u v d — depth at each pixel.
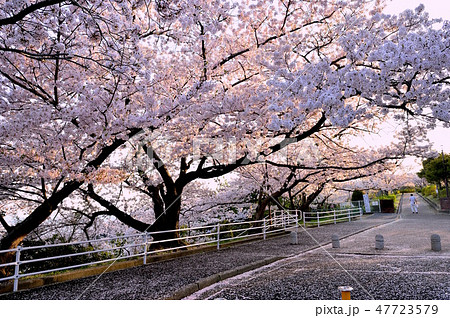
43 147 7.88
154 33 7.74
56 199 7.94
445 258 8.36
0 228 12.20
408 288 5.57
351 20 8.78
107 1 6.11
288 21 9.77
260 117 8.26
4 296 5.77
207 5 8.63
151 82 8.28
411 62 5.34
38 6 4.68
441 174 32.28
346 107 5.87
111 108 7.13
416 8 6.90
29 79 7.82
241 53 9.41
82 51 7.55
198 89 7.79
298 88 6.07
